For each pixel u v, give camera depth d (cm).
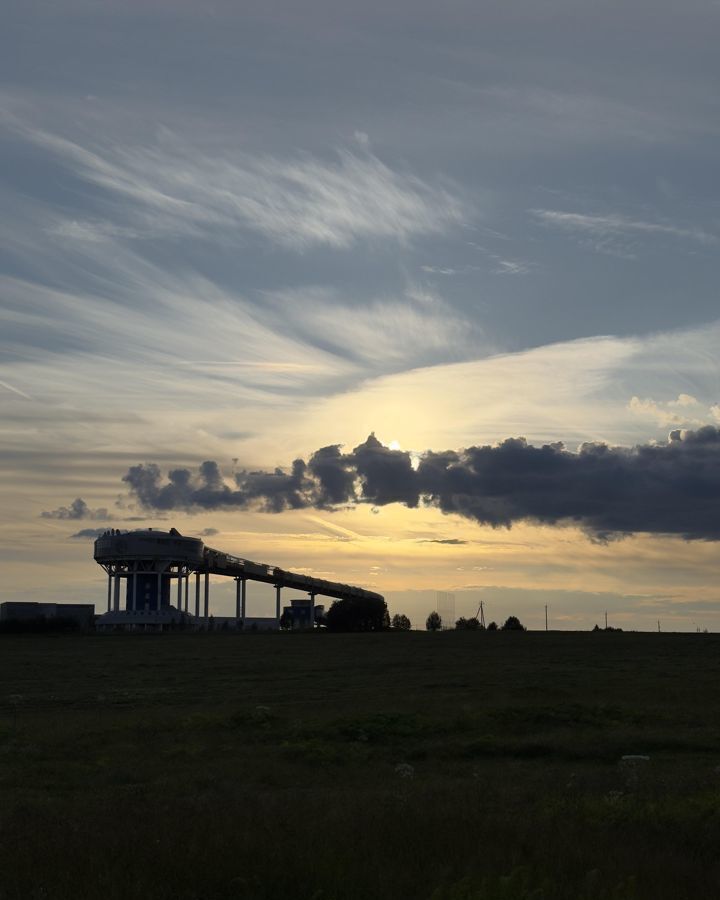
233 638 13475
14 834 1644
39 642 12888
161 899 1277
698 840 1645
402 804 1884
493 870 1385
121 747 3353
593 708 4147
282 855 1414
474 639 11981
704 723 3909
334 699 5084
